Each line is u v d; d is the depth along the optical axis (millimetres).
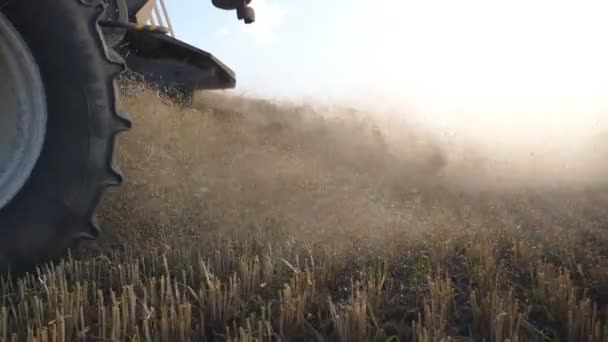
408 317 2441
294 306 2373
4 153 2453
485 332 2316
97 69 2523
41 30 2430
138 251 3062
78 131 2502
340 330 2238
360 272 2807
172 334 2223
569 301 2346
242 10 4555
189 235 3354
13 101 2457
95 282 2686
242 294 2641
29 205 2463
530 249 3061
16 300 2453
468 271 2867
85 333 2221
